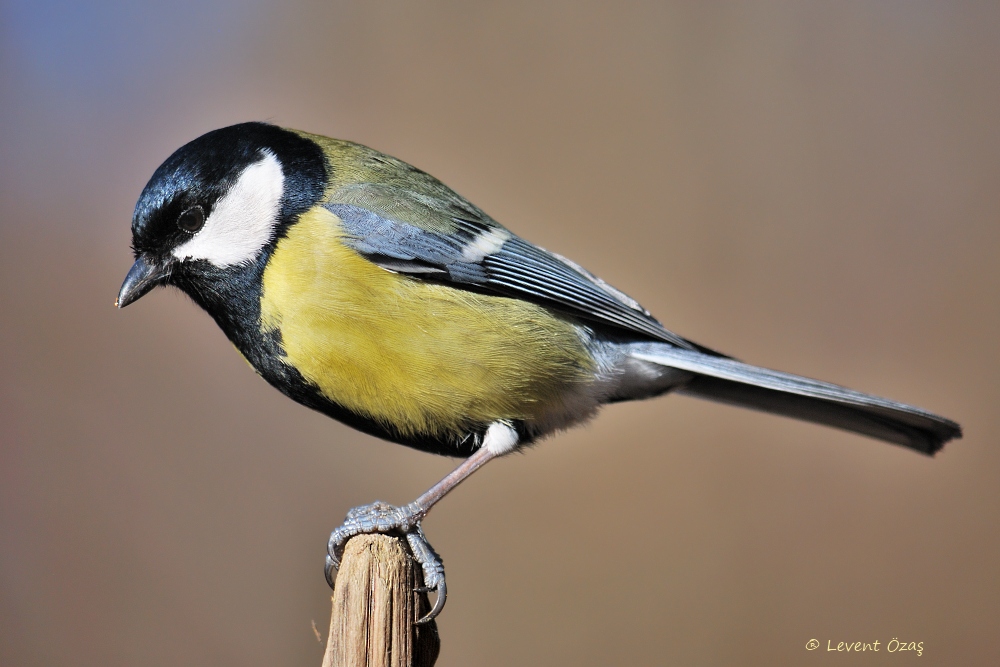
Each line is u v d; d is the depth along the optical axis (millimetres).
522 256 2387
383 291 2373
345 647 2344
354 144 2389
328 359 2371
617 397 2400
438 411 2377
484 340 2377
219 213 2371
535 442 2393
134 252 2377
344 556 2348
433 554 2371
